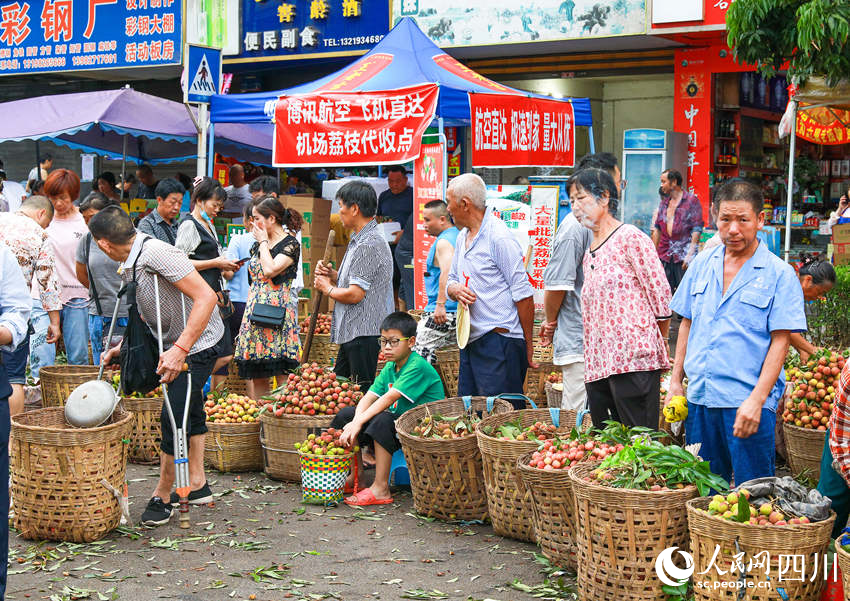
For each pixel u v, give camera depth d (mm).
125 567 4895
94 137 13953
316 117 9289
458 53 14781
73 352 8195
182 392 5543
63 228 8133
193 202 7480
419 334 7113
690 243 11992
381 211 11750
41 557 5004
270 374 7422
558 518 4734
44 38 15734
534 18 13648
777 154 15062
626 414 4867
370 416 5984
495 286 5855
